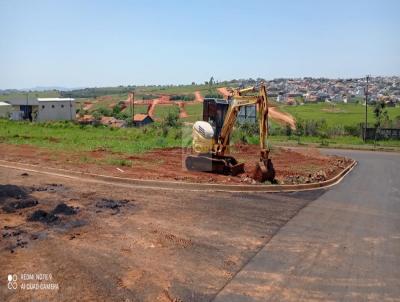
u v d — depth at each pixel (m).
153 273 8.17
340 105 135.50
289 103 140.50
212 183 16.11
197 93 142.25
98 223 11.02
